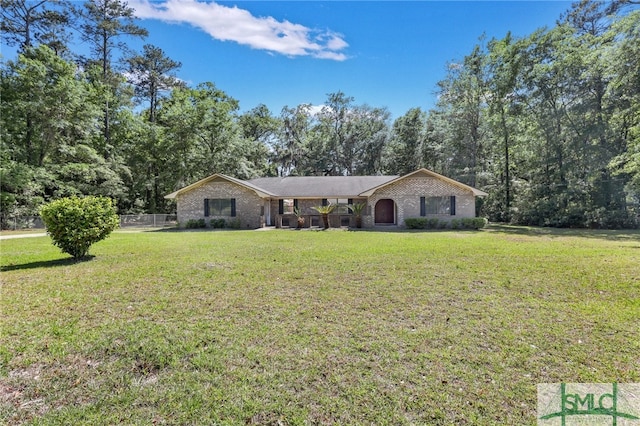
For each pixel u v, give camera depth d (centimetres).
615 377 304
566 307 492
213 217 2242
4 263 850
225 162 2966
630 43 1722
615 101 2053
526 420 248
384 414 254
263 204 2228
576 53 2139
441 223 2097
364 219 2197
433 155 3456
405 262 829
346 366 325
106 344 371
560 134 2294
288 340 383
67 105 2309
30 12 2423
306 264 807
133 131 2986
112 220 945
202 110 2881
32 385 294
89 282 641
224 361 335
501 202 2711
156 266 789
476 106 2828
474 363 330
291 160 4244
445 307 493
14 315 461
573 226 2136
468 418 249
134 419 249
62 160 2461
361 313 470
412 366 325
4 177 2047
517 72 2377
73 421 246
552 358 339
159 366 326
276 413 256
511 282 632
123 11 2758
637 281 637
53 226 854
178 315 462
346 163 4184
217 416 253
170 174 2880
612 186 2062
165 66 3297
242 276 686
